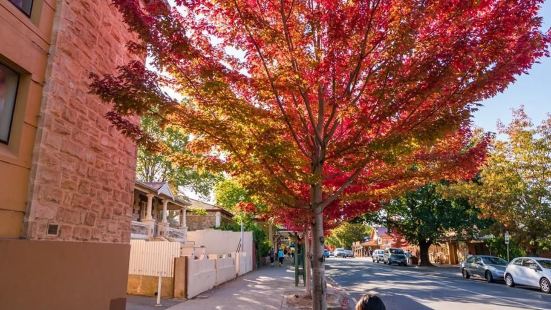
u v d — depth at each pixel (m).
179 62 6.34
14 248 5.48
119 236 8.63
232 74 6.35
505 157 25.14
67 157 6.74
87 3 7.34
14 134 5.78
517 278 21.09
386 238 74.88
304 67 6.73
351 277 25.77
